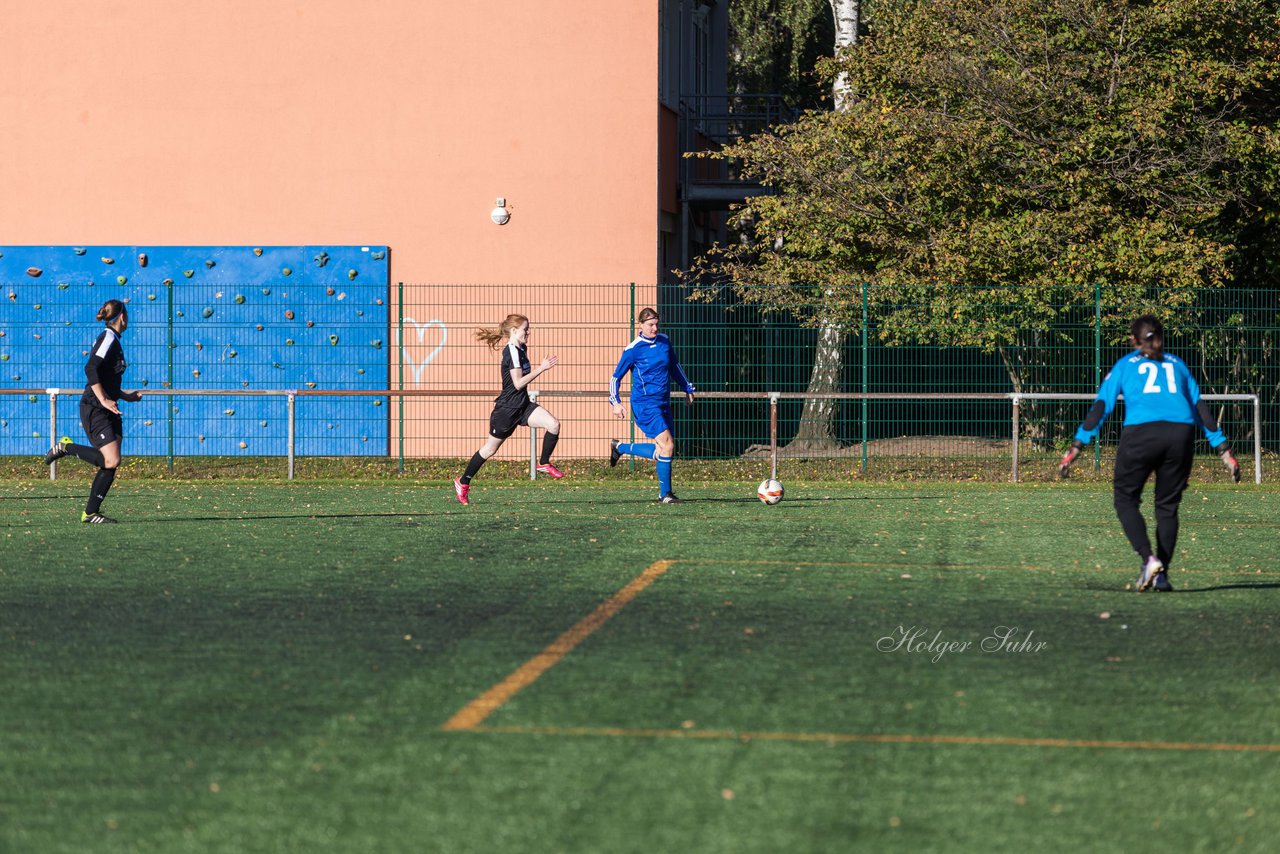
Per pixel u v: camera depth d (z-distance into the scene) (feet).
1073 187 253.85
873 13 304.09
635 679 84.74
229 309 266.16
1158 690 82.64
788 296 243.40
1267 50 262.88
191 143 270.26
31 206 271.90
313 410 262.47
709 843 56.85
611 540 149.59
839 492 208.13
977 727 74.33
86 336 269.64
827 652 92.68
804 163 271.69
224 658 90.43
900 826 58.95
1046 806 61.62
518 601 111.34
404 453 259.60
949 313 238.48
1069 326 241.14
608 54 264.11
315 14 268.00
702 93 352.08
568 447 253.65
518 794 62.85
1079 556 138.62
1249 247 288.92
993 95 258.57
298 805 61.41
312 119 268.41
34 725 74.28
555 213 265.54
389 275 267.80
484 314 260.42
